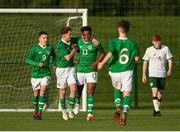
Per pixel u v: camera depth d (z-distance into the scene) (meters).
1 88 58.00
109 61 34.34
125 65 34.00
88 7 87.44
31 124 35.06
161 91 42.16
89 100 37.69
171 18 86.06
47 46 38.72
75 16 51.59
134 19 87.31
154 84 41.59
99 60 37.56
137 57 34.03
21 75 60.22
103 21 87.44
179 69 64.38
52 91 56.00
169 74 41.84
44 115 43.00
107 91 63.97
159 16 86.94
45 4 83.81
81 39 37.84
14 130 31.58
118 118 36.97
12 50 63.97
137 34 82.06
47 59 38.72
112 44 33.84
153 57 41.53
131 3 87.06
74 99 38.97
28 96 56.56
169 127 33.28
